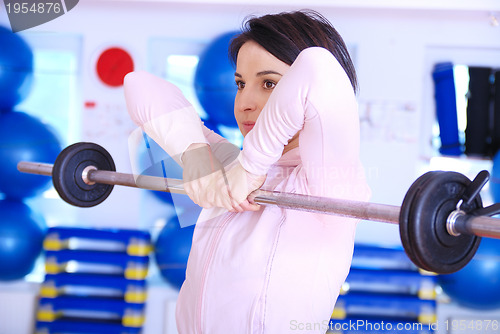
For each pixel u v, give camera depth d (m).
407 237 0.72
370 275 2.32
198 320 1.00
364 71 2.58
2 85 2.11
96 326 2.29
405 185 2.50
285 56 1.01
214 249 1.02
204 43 2.21
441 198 0.72
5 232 2.31
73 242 2.28
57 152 2.22
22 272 2.38
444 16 2.57
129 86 1.04
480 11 2.54
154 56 2.12
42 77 2.10
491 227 0.71
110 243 2.21
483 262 2.24
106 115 1.69
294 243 0.98
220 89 2.07
